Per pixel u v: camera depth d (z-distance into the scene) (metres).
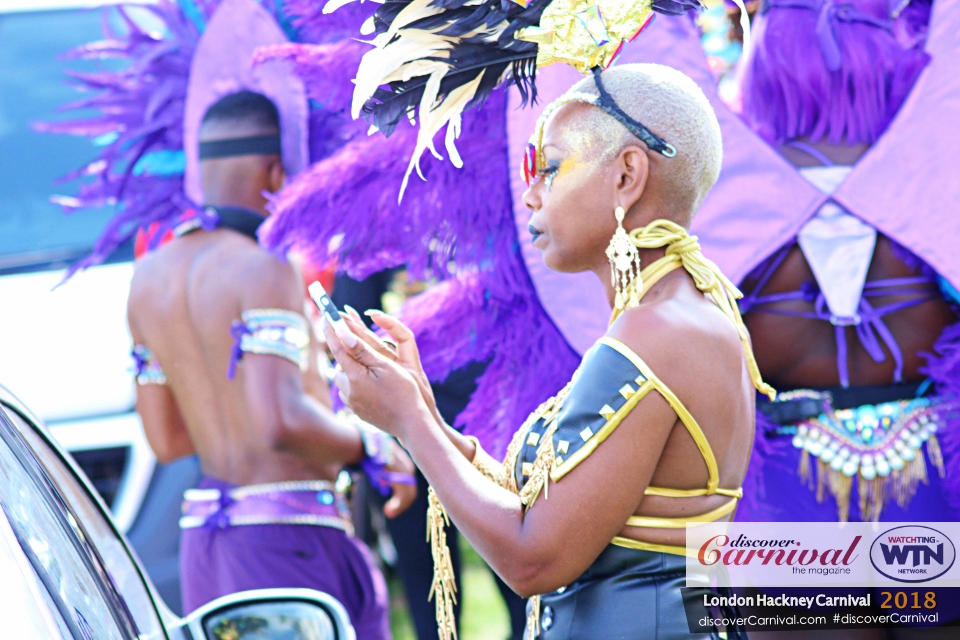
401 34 5.52
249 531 10.46
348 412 11.67
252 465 10.67
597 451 5.11
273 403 10.23
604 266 5.72
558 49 5.63
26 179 19.69
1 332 15.67
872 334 8.79
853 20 8.81
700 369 5.18
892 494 8.66
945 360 8.70
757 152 8.84
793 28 8.87
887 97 8.84
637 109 5.43
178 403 11.27
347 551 10.94
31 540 4.23
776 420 8.74
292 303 10.67
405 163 9.37
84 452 14.65
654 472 5.26
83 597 4.66
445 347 9.66
